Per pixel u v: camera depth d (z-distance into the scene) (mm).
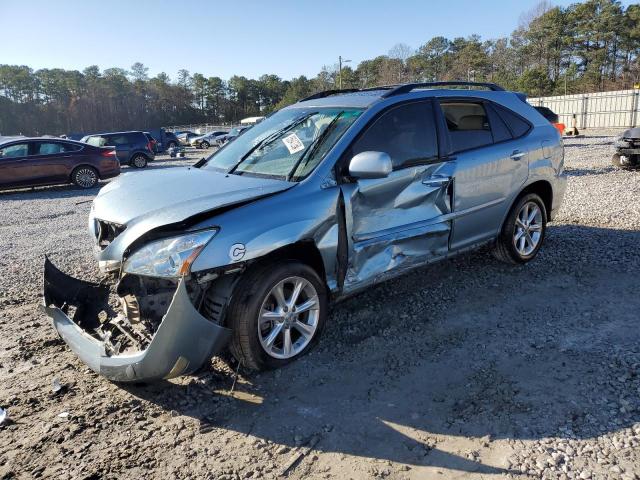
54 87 111625
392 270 3955
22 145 13914
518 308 4266
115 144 22812
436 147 4223
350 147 3707
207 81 127812
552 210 5465
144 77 124750
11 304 4898
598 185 9680
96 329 3508
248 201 3260
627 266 5047
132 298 3395
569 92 69562
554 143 5305
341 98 4367
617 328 3803
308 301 3496
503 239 4996
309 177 3518
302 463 2570
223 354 3633
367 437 2750
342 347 3734
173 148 29516
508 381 3197
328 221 3461
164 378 2998
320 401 3094
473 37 94562
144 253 3072
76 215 10000
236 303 3146
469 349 3633
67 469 2570
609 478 2352
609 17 76750
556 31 80125
